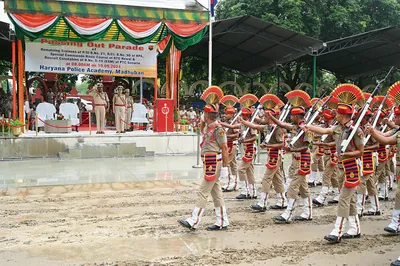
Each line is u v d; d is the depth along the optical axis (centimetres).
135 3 1536
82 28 1449
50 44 1627
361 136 575
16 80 1817
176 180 1063
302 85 2716
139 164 1327
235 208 797
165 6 1548
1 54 2375
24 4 1382
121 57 1703
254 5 2389
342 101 590
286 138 809
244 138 870
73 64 1655
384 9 2612
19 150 1412
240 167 877
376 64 2627
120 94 1598
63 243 577
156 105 1648
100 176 1109
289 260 520
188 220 633
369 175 725
